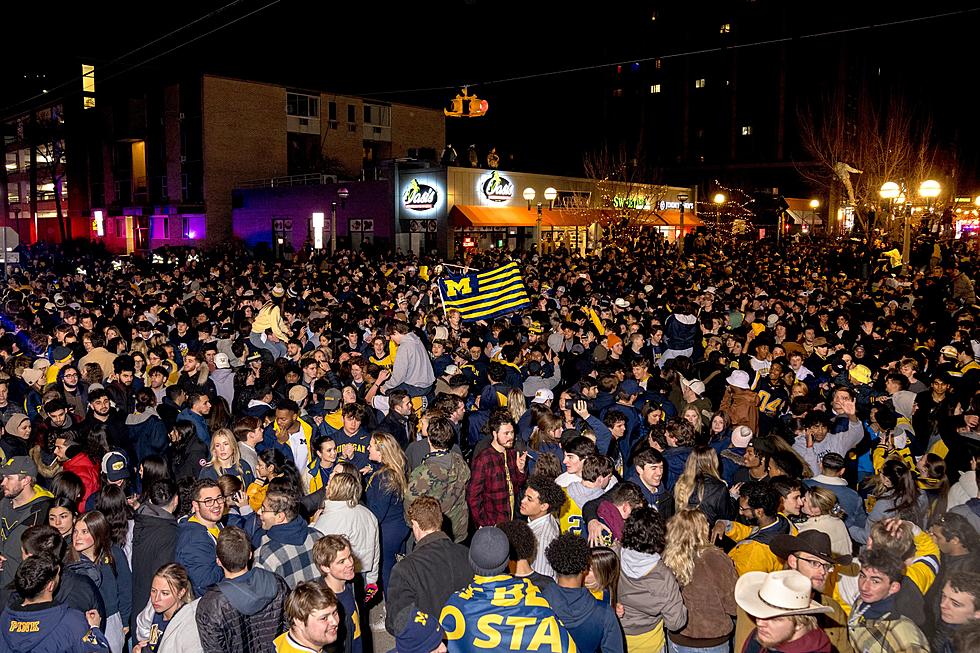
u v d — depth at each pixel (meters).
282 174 48.19
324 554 4.43
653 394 8.20
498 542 3.70
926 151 52.00
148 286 18.55
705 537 4.54
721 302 15.20
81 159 58.22
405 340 9.02
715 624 4.40
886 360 9.79
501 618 3.50
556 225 41.84
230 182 46.09
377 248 36.97
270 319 11.51
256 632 4.04
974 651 3.47
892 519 4.20
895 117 56.91
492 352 10.99
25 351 11.94
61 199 61.69
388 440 6.16
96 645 4.16
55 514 5.18
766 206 60.06
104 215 55.34
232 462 6.29
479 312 11.30
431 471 6.00
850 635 3.79
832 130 62.19
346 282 19.22
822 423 7.24
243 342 10.78
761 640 3.44
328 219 41.50
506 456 6.48
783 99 73.00
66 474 5.35
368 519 5.39
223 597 3.95
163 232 49.41
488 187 39.16
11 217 70.88
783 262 28.91
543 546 5.11
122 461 6.12
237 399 8.55
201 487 4.76
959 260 24.81
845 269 25.16
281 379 9.38
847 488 5.88
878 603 3.87
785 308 13.87
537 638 3.44
